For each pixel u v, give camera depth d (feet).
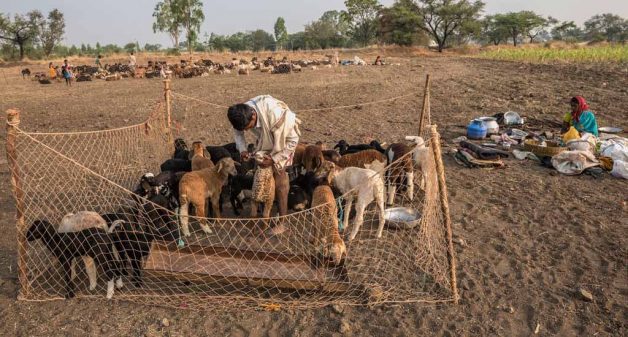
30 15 233.14
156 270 17.21
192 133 42.63
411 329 14.94
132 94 72.90
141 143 33.42
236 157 27.89
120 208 21.15
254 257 18.61
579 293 16.28
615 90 56.65
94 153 35.19
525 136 36.42
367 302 16.28
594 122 32.99
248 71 109.70
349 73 100.89
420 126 31.89
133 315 15.81
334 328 15.08
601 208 23.36
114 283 17.06
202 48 350.64
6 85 95.14
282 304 16.26
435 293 16.79
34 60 191.42
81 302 16.48
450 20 216.13
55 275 18.07
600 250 19.33
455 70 98.89
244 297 16.69
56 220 22.71
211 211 23.77
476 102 54.39
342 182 21.75
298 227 21.94
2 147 39.11
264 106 18.74
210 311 16.01
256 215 21.49
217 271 17.63
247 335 14.87
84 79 101.60
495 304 16.14
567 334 14.62
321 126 44.39
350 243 20.53
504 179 28.14
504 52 137.59
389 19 226.79
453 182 27.94
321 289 16.71
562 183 27.04
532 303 16.11
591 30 433.89
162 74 106.11
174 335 14.85
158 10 209.56
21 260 16.30
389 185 23.66
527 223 22.13
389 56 189.06
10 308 16.14
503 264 18.66
